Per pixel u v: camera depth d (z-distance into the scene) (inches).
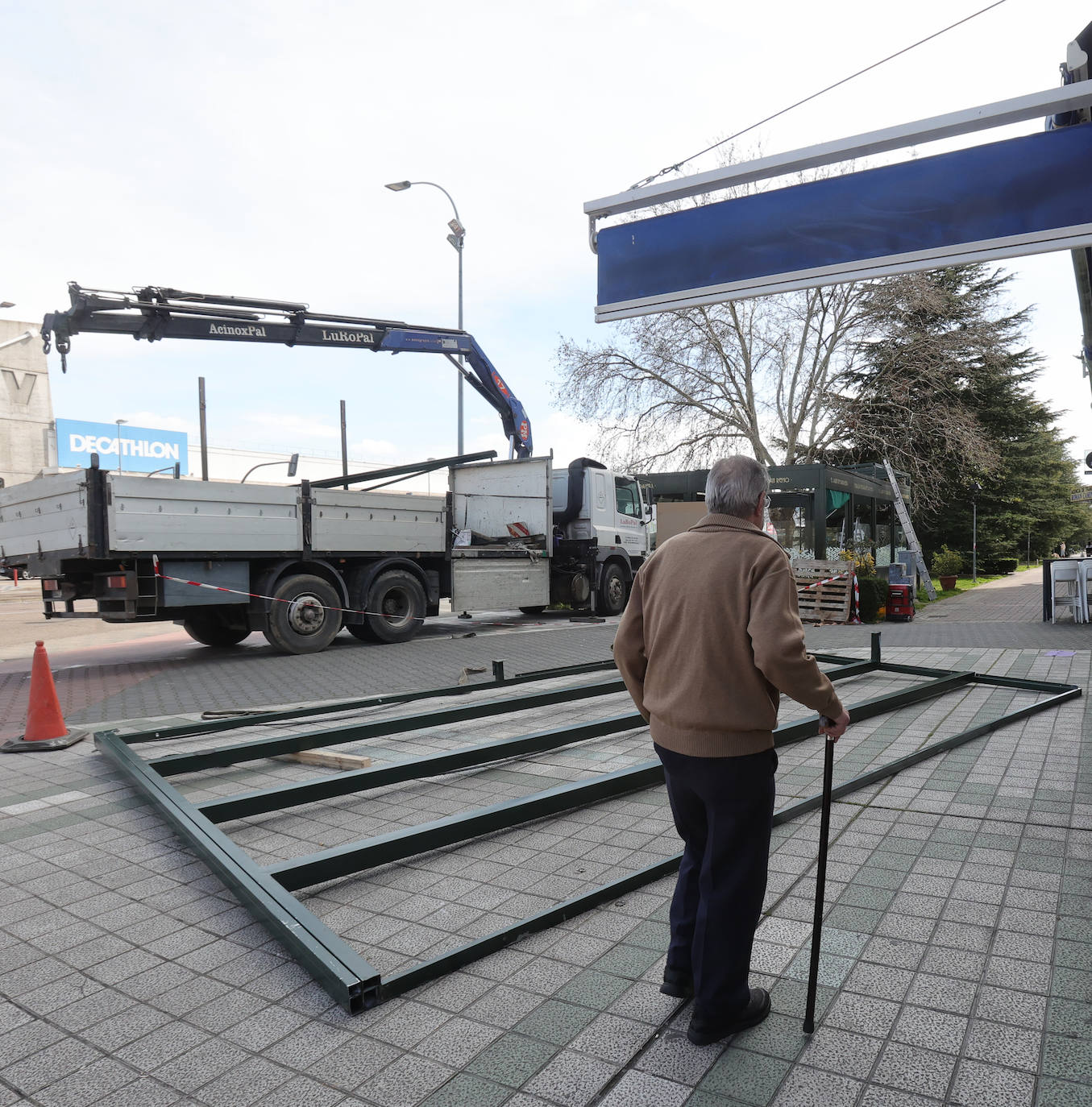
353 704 258.2
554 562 590.9
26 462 2091.5
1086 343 205.6
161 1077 87.6
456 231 882.1
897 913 122.3
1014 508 1557.6
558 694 259.8
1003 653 383.9
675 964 97.7
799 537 676.7
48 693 239.0
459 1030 94.8
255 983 107.0
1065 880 132.8
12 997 104.7
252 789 193.6
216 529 389.7
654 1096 82.4
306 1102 82.7
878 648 332.5
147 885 139.6
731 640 87.7
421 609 482.6
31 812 178.5
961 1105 80.0
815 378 983.6
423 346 531.8
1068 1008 96.5
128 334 419.5
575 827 163.9
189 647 486.3
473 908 128.3
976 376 1259.2
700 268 203.8
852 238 187.8
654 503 783.7
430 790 192.1
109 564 377.1
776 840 152.3
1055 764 200.2
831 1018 95.7
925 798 175.6
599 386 997.2
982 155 175.8
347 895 134.1
